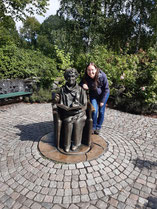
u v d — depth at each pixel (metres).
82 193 2.07
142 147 3.31
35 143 3.20
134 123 4.82
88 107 2.84
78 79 7.20
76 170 2.42
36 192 2.08
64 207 1.89
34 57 8.22
